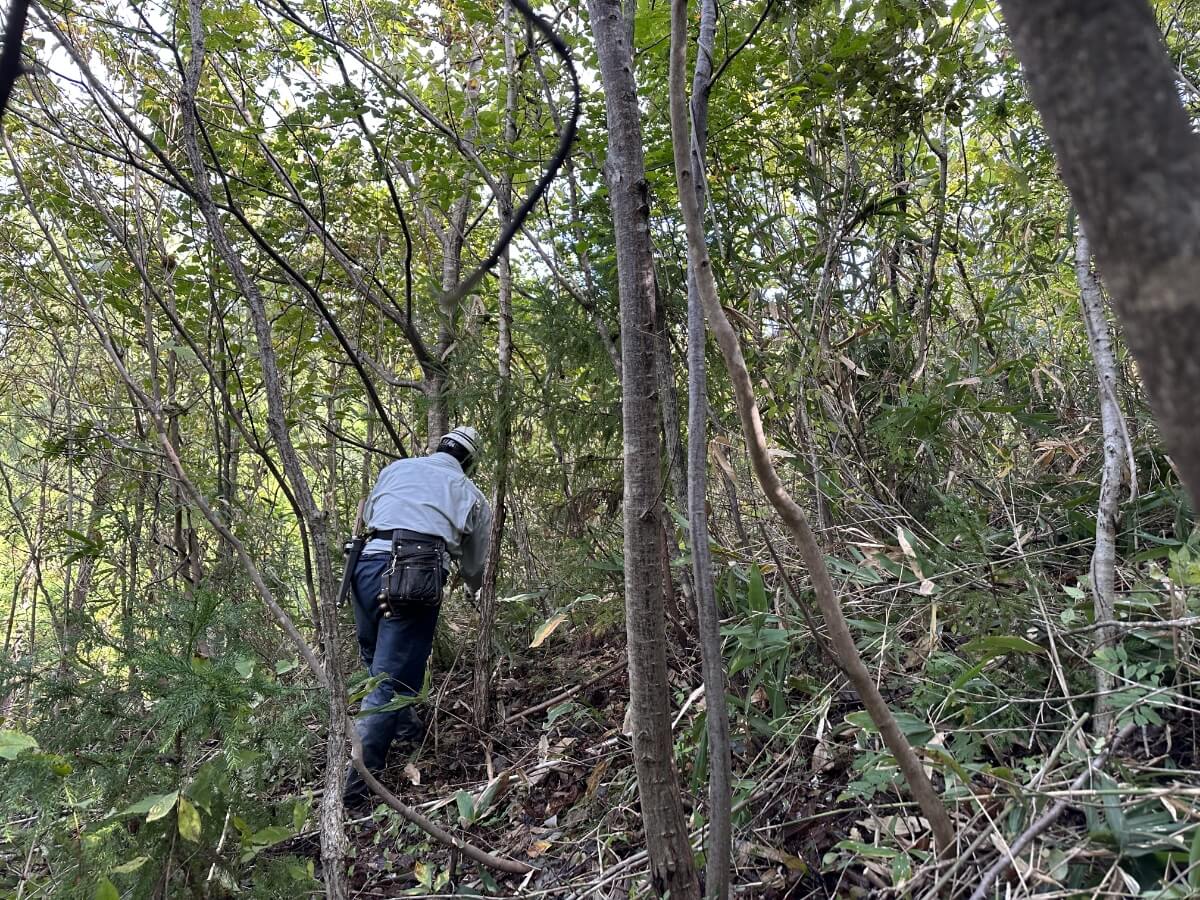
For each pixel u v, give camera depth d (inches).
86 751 81.6
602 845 95.8
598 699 135.7
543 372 151.7
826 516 118.4
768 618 88.7
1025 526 108.7
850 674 60.4
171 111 137.4
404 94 132.1
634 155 71.1
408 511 134.5
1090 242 22.5
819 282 122.9
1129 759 67.0
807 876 78.0
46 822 79.0
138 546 185.3
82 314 161.3
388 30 166.7
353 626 155.5
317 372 203.2
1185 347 19.7
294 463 84.4
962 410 107.3
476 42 154.2
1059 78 22.3
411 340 151.9
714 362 121.0
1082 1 21.6
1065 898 58.8
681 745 98.7
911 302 144.0
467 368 138.5
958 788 72.2
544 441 156.2
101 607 165.2
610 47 70.9
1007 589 90.6
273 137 157.4
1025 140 129.7
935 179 143.3
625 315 70.4
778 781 89.0
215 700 79.4
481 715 136.5
